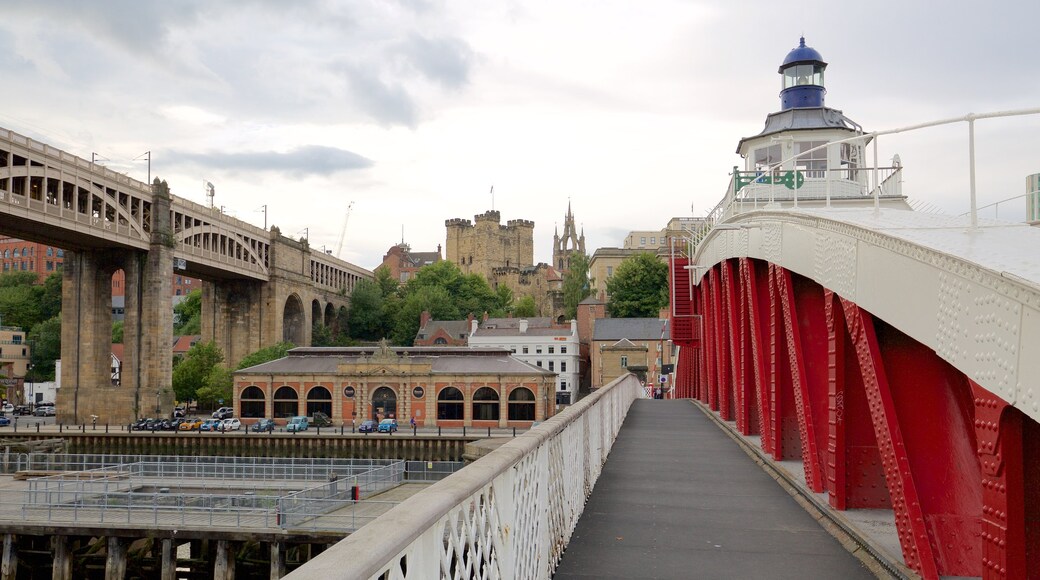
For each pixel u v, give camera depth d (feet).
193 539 118.83
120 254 305.94
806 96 82.07
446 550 13.09
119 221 299.99
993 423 18.28
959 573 23.35
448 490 13.28
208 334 402.72
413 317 479.41
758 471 49.88
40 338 460.14
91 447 252.01
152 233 307.37
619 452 59.36
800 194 70.49
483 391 279.08
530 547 21.85
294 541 116.88
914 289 21.76
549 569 25.64
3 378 381.19
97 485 151.84
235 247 369.91
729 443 64.95
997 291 17.34
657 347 363.35
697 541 31.76
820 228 31.89
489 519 16.71
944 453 24.34
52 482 146.51
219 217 353.72
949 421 24.26
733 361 67.05
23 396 432.66
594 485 44.52
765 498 40.83
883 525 31.22
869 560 28.07
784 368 48.32
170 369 311.47
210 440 247.70
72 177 259.80
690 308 124.16
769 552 30.12
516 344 381.81
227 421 265.34
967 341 18.79
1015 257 18.40
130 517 125.29
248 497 123.34
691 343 123.65
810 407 39.22
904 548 24.75
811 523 35.04
